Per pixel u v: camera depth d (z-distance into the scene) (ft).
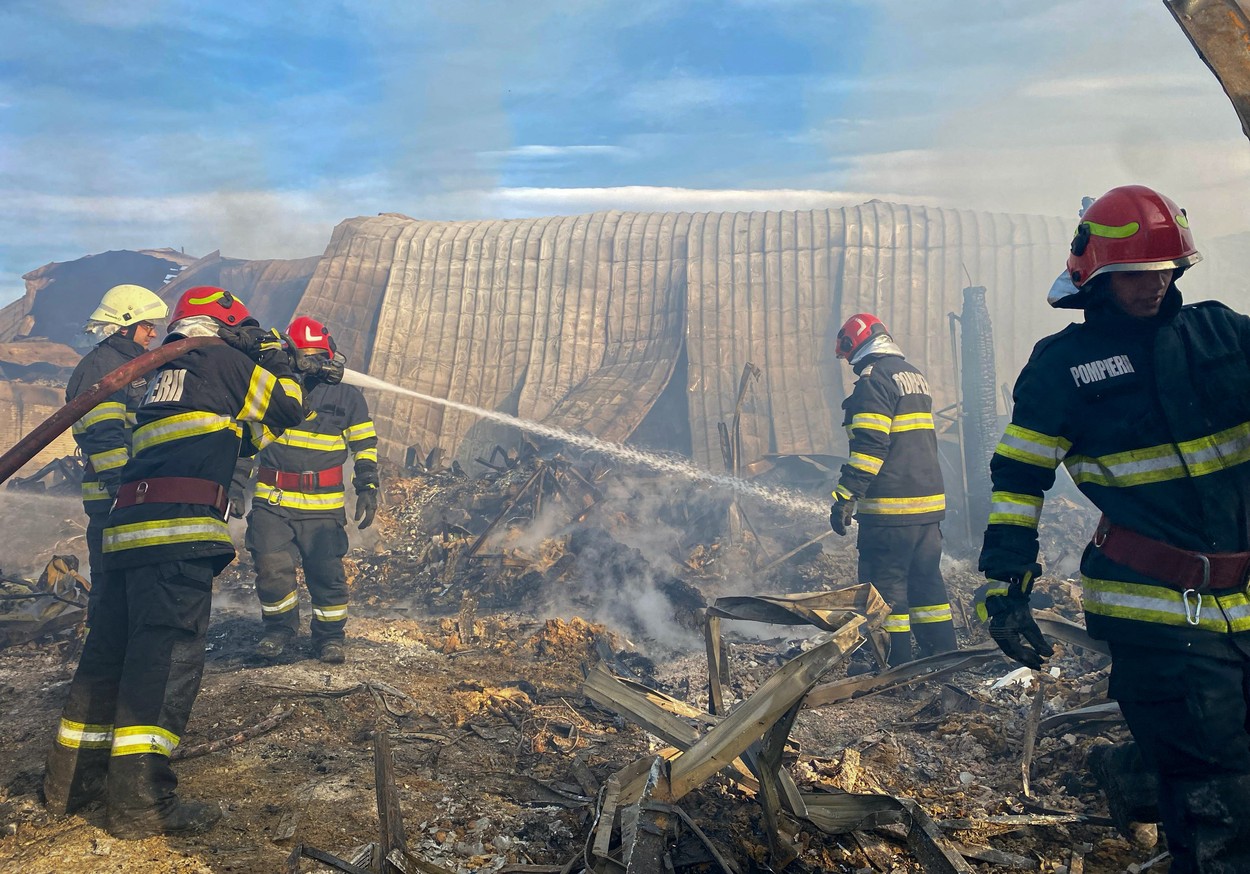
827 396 41.68
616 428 40.22
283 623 16.67
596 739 12.21
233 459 10.63
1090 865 8.46
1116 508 6.91
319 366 11.71
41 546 29.68
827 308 43.27
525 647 17.53
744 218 46.44
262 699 13.52
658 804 7.80
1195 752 6.40
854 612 11.74
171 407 10.27
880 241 43.57
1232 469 6.64
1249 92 6.86
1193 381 6.70
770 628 20.16
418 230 50.80
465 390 46.65
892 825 8.84
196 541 9.84
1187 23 6.92
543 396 45.57
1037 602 18.22
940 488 15.88
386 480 32.86
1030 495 7.29
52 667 16.40
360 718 13.20
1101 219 6.92
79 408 9.41
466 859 8.76
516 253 48.75
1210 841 6.28
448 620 18.79
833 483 37.99
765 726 7.79
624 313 46.73
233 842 9.21
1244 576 6.46
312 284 49.85
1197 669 6.43
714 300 44.27
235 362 10.56
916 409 15.75
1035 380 7.25
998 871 8.43
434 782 10.73
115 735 9.37
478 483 32.17
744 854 8.52
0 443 42.14
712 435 41.14
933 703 13.33
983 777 10.64
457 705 13.84
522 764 11.48
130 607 9.75
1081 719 11.02
